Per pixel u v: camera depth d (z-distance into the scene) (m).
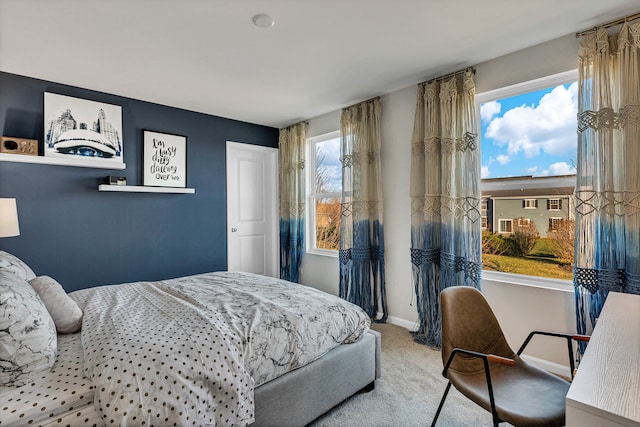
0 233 2.26
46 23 2.00
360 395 2.02
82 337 1.46
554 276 2.36
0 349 1.11
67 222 3.06
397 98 3.22
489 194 2.71
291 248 4.39
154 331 1.44
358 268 3.41
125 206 3.41
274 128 4.71
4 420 1.00
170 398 1.15
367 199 3.39
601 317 1.31
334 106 3.72
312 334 1.75
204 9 1.88
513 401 1.33
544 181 2.40
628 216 1.88
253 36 2.19
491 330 1.71
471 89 2.60
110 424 1.05
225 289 2.21
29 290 1.38
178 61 2.55
